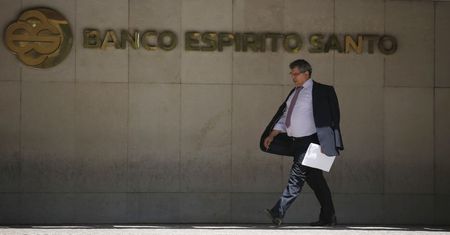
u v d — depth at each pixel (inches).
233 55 489.1
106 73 482.9
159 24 485.4
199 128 487.8
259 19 490.0
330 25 493.7
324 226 442.6
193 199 487.5
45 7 479.5
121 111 483.8
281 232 425.4
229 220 489.1
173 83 486.3
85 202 482.3
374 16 495.8
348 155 494.9
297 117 418.6
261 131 490.0
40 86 479.5
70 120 481.7
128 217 484.7
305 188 491.5
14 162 478.9
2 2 477.4
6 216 479.2
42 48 478.6
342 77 494.0
